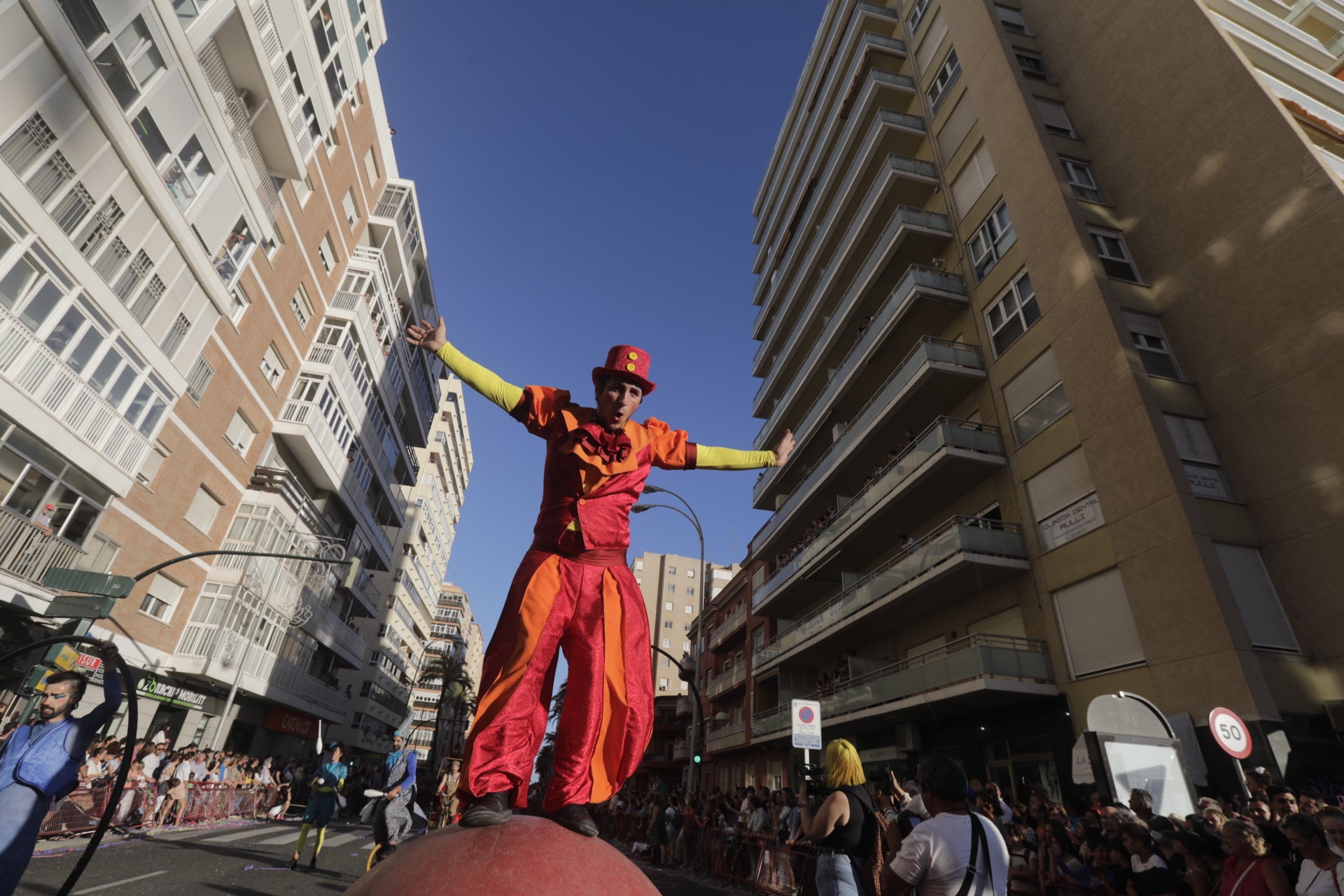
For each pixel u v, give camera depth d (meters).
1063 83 17.88
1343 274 11.20
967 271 18.88
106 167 13.77
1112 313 13.68
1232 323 12.78
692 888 11.14
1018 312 16.59
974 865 2.76
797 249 31.36
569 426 1.85
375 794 8.47
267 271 22.83
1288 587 11.20
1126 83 15.99
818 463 25.77
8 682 13.69
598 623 1.62
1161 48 15.20
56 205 12.95
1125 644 12.38
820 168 30.83
